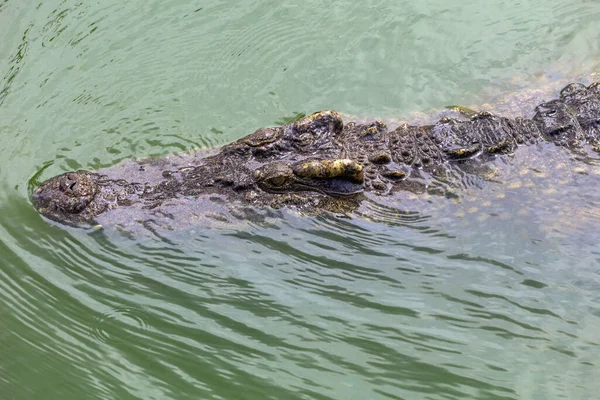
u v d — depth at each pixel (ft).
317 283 16.35
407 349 15.05
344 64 23.53
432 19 25.18
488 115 19.02
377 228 17.02
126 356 15.23
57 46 24.86
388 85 22.65
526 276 16.33
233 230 16.88
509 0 25.93
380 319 15.62
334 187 17.33
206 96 22.49
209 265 16.56
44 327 15.80
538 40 24.16
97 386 14.69
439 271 16.43
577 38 24.16
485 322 15.47
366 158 17.92
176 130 21.08
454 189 17.54
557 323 15.39
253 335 15.48
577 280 16.30
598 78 22.02
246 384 14.62
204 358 15.10
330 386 14.46
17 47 24.91
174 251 16.66
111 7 26.58
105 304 16.11
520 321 15.46
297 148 17.81
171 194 17.25
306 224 16.99
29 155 20.22
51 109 22.12
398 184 17.58
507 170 17.87
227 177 17.31
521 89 21.89
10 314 16.10
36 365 15.12
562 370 14.48
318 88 22.70
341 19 25.39
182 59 24.06
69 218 16.89
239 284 16.34
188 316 15.85
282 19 25.59
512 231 17.13
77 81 23.30
